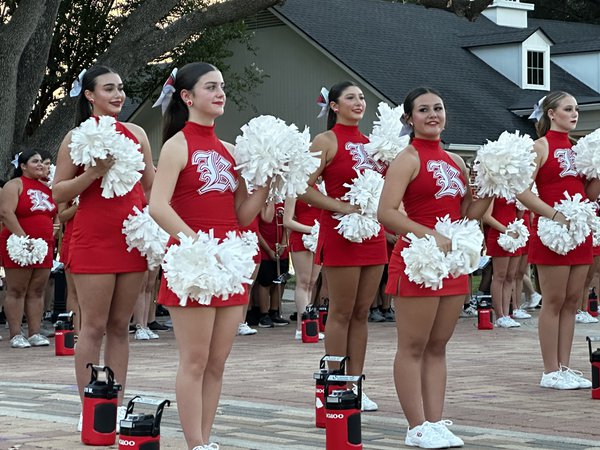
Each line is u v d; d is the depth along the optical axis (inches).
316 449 279.6
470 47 1451.8
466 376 431.5
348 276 333.4
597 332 626.5
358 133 351.3
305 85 1331.2
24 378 442.3
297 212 585.3
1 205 571.8
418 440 287.4
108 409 289.7
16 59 804.6
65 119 856.3
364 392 373.1
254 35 1371.8
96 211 301.1
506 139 296.8
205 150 259.3
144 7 872.3
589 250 396.8
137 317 607.5
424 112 292.5
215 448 258.4
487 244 660.7
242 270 251.6
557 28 1758.1
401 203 312.0
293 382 414.9
